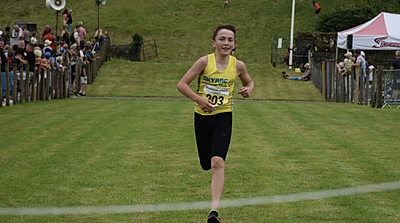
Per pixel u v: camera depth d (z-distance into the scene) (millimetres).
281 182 8047
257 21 60156
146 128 13797
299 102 25078
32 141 11586
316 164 9320
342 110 19141
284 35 55625
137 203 6926
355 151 10547
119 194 7363
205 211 6605
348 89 24188
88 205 6820
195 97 6465
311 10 60312
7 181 8055
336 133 13016
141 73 36438
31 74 22016
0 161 9492
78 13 64000
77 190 7566
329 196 7230
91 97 27312
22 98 20625
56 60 25438
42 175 8453
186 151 10562
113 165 9227
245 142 11641
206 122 6664
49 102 22078
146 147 10969
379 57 42188
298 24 57562
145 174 8578
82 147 10898
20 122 14773
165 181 8125
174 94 29453
